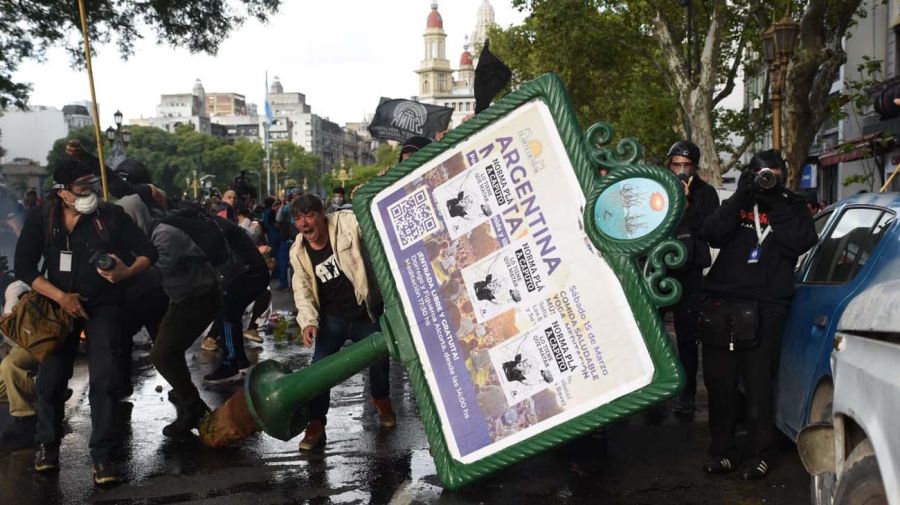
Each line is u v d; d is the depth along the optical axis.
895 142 21.95
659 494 5.05
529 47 35.22
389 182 4.98
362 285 6.03
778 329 5.20
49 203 5.61
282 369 5.82
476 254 4.81
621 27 26.98
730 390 5.32
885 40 24.59
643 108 31.52
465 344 4.79
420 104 11.13
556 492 5.11
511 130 4.75
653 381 4.36
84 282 5.52
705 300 5.30
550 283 4.61
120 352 5.52
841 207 5.70
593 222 4.45
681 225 6.52
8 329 5.52
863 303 3.02
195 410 6.52
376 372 6.61
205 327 6.61
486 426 4.69
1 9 17.95
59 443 5.71
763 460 5.27
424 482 5.34
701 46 27.56
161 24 18.84
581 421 4.48
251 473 5.56
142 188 8.52
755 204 5.18
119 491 5.23
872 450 2.75
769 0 17.61
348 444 6.23
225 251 6.65
